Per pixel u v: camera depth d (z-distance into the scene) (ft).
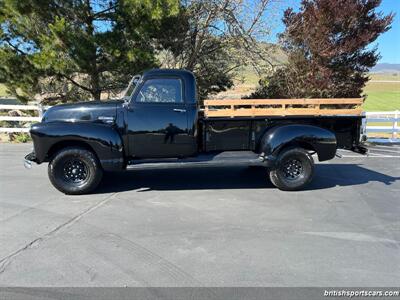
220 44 50.52
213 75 52.80
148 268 12.43
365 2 41.78
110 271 12.23
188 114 21.17
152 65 40.57
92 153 20.66
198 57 51.29
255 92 49.83
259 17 48.47
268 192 21.42
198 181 23.85
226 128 21.88
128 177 24.94
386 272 12.19
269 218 17.10
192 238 14.83
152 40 44.09
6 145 39.11
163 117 21.03
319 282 11.57
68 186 20.63
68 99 47.73
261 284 11.45
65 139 20.30
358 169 27.76
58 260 12.98
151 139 21.15
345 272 12.18
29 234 15.20
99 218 17.06
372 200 19.94
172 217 17.21
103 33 39.70
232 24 48.55
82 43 37.81
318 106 22.47
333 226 16.16
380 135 50.90
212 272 12.16
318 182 23.81
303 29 43.96
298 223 16.48
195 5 46.52
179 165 20.81
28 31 39.19
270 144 21.13
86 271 12.23
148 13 38.58
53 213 17.74
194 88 21.33
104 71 43.52
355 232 15.49
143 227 15.97
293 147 21.57
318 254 13.46
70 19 40.78
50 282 11.57
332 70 43.27
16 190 21.70
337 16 41.22
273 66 49.24
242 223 16.47
